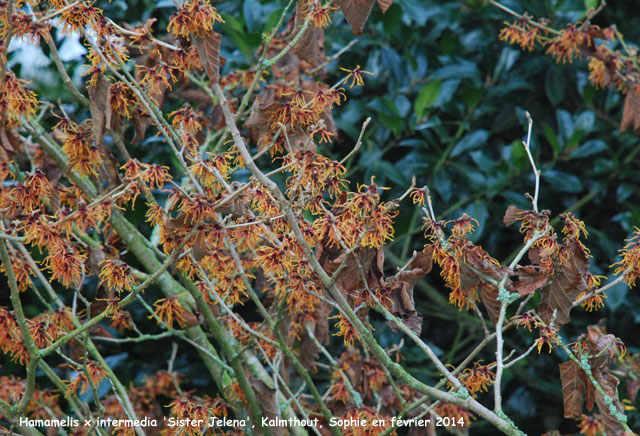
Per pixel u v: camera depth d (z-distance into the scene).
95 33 2.23
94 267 2.40
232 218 2.23
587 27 2.53
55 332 2.33
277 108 2.26
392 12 2.90
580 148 2.91
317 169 2.20
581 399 2.24
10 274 2.22
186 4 2.20
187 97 2.64
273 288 2.48
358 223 2.19
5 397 2.53
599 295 2.23
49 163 2.38
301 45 2.31
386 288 2.22
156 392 2.63
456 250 2.19
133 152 2.88
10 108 2.24
